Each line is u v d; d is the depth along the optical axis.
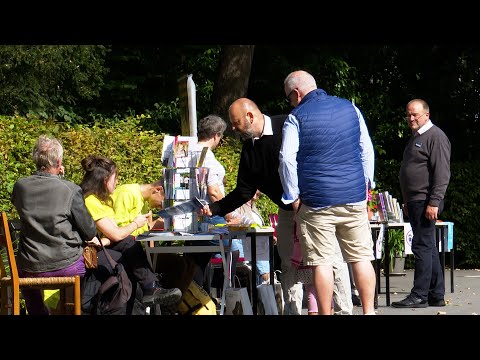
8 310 18.53
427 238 26.91
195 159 21.19
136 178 28.81
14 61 39.03
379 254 27.42
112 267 18.52
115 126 30.89
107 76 49.53
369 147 19.95
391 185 43.66
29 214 18.16
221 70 44.91
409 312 25.73
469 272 40.53
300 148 19.12
